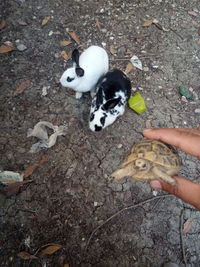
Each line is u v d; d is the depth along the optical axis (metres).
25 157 0.46
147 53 0.56
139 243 0.42
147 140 0.33
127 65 0.54
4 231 0.41
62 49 0.55
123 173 0.31
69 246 0.41
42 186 0.44
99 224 0.42
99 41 0.57
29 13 0.58
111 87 0.45
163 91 0.53
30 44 0.55
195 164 0.47
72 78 0.45
